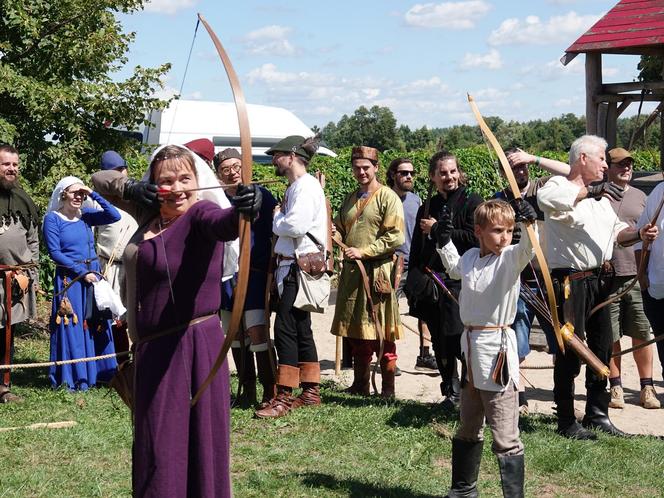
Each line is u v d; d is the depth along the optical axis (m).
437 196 6.37
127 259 3.56
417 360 8.53
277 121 16.50
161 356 3.51
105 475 4.91
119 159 7.05
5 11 9.45
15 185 6.95
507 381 4.32
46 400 6.72
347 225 7.03
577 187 5.23
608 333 5.84
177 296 3.50
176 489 3.48
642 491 4.82
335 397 6.88
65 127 9.57
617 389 6.96
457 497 4.56
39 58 9.71
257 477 4.84
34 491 4.66
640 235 5.62
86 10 9.58
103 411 6.39
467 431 4.52
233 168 6.61
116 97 9.66
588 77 10.88
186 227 3.48
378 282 6.88
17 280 6.78
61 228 7.23
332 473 5.00
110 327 7.42
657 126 12.70
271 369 6.44
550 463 5.16
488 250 4.46
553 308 4.54
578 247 5.66
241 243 3.21
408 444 5.56
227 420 3.60
